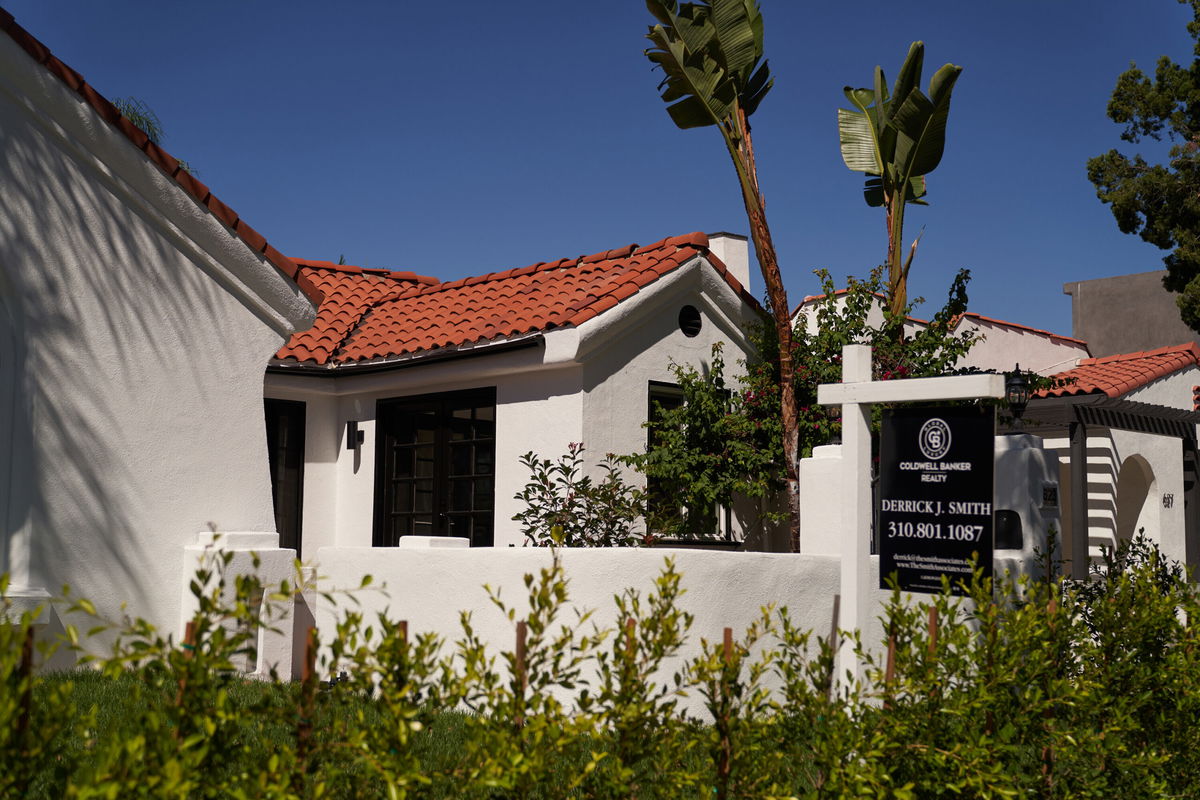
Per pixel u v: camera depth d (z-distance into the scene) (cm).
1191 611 698
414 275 1681
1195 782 646
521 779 409
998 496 991
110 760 310
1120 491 2070
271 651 969
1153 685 656
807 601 867
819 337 1306
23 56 900
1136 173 2208
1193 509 2095
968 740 505
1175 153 2175
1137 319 3334
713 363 1346
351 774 381
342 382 1384
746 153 1260
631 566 799
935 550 720
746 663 808
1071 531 1806
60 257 930
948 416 719
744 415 1275
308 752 372
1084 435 1725
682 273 1282
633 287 1223
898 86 1367
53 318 923
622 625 478
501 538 1245
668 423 1239
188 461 1004
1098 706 583
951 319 1360
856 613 733
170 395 996
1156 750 637
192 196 1002
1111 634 659
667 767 458
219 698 343
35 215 916
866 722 501
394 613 941
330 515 1391
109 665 335
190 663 341
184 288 1012
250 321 1062
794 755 510
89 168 951
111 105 949
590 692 799
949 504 715
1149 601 687
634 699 455
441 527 1312
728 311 1353
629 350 1249
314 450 1384
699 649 784
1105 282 3409
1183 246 2122
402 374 1321
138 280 980
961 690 526
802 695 516
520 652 445
